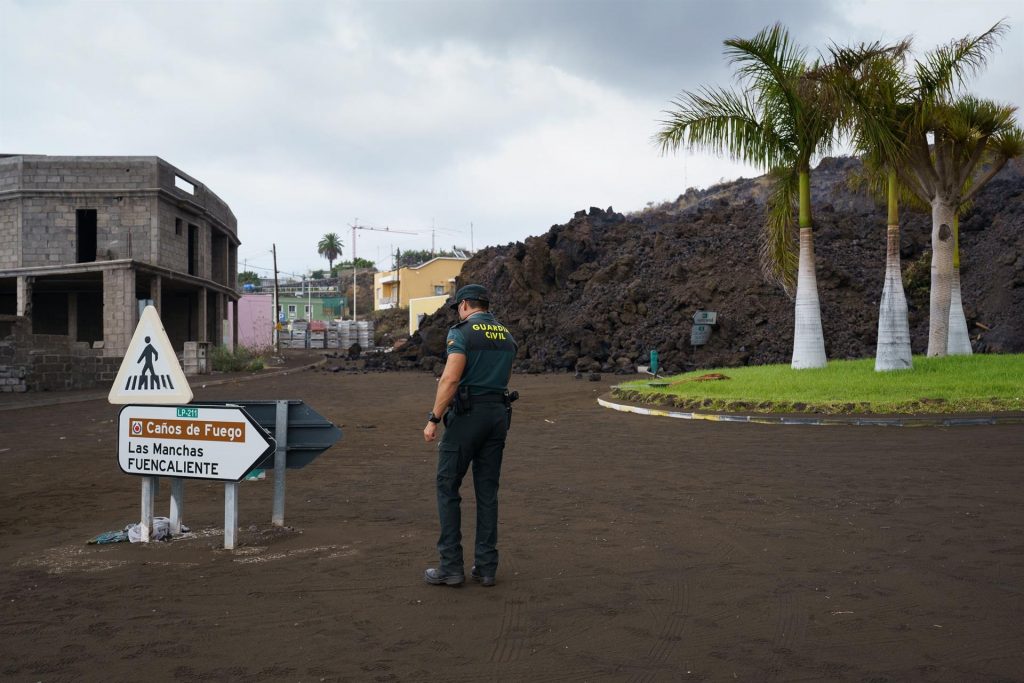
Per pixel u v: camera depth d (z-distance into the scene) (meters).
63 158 35.09
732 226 35.59
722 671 3.08
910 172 16.78
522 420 15.00
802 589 4.15
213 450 5.34
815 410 12.69
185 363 35.28
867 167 18.55
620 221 41.66
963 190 17.69
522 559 4.99
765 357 26.12
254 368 38.09
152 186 35.44
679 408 14.68
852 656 3.20
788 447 9.99
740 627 3.59
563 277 36.44
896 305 15.34
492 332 4.52
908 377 14.35
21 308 34.38
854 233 32.97
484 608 3.98
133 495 7.84
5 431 14.46
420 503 7.14
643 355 29.03
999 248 27.17
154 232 35.47
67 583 4.54
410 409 18.42
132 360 5.66
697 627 3.61
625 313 31.52
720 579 4.40
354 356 44.28
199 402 5.46
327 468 9.45
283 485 6.04
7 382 24.97
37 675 3.17
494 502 4.47
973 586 4.10
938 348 16.59
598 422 14.16
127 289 32.38
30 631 3.71
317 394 23.67
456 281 46.66
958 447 9.24
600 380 25.36
